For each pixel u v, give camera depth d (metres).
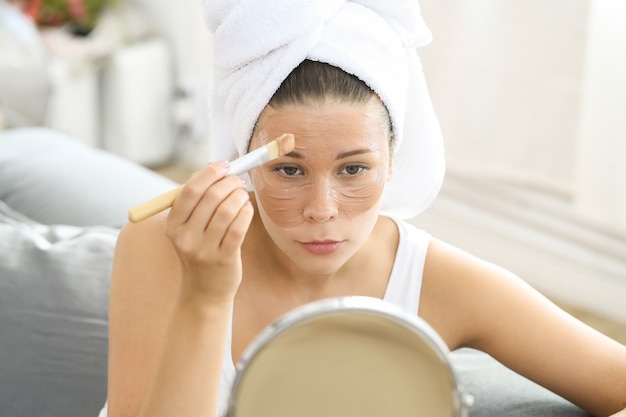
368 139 1.00
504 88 2.91
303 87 0.99
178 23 3.78
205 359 0.95
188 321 0.95
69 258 1.53
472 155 3.04
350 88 1.00
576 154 2.87
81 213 1.80
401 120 1.09
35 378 1.43
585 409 1.28
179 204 0.89
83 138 3.73
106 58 3.69
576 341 1.25
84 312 1.48
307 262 1.03
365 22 1.03
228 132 1.19
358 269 1.25
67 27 3.69
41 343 1.45
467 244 3.23
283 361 0.69
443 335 1.28
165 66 3.82
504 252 3.15
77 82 3.64
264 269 1.24
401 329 0.69
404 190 1.25
